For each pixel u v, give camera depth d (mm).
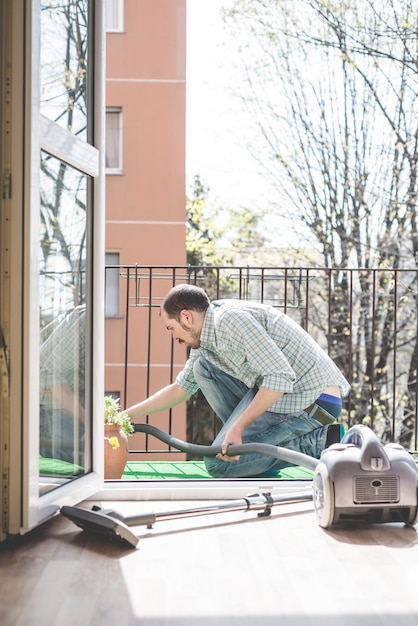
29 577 1976
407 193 9719
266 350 3029
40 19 2254
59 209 2471
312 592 1866
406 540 2348
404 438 10250
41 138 2268
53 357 2438
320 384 3320
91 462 2830
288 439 3352
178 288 3234
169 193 10633
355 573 2016
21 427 2191
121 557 2158
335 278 10062
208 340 3215
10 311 2186
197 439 10953
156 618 1693
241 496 2947
